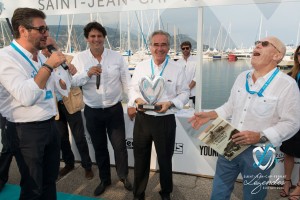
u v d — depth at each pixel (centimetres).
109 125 262
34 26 151
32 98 144
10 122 166
